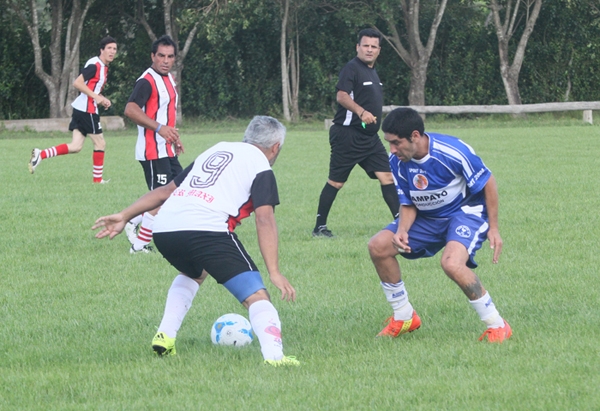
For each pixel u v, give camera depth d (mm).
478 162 8516
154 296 11055
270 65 60406
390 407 6438
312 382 7098
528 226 15820
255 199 7770
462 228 8648
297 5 56281
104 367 7863
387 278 8898
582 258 12953
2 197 20703
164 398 6828
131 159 31969
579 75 62125
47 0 53688
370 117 14852
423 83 57219
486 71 61344
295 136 45281
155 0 58500
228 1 52094
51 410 6609
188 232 7727
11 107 56406
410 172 8727
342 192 22000
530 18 57375
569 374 7145
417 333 9078
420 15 60031
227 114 59812
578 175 23609
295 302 10531
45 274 12516
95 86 23688
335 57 60156
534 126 48719
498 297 10508
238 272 7746
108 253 14180
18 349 8562
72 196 20891
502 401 6508
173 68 55594
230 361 7953
